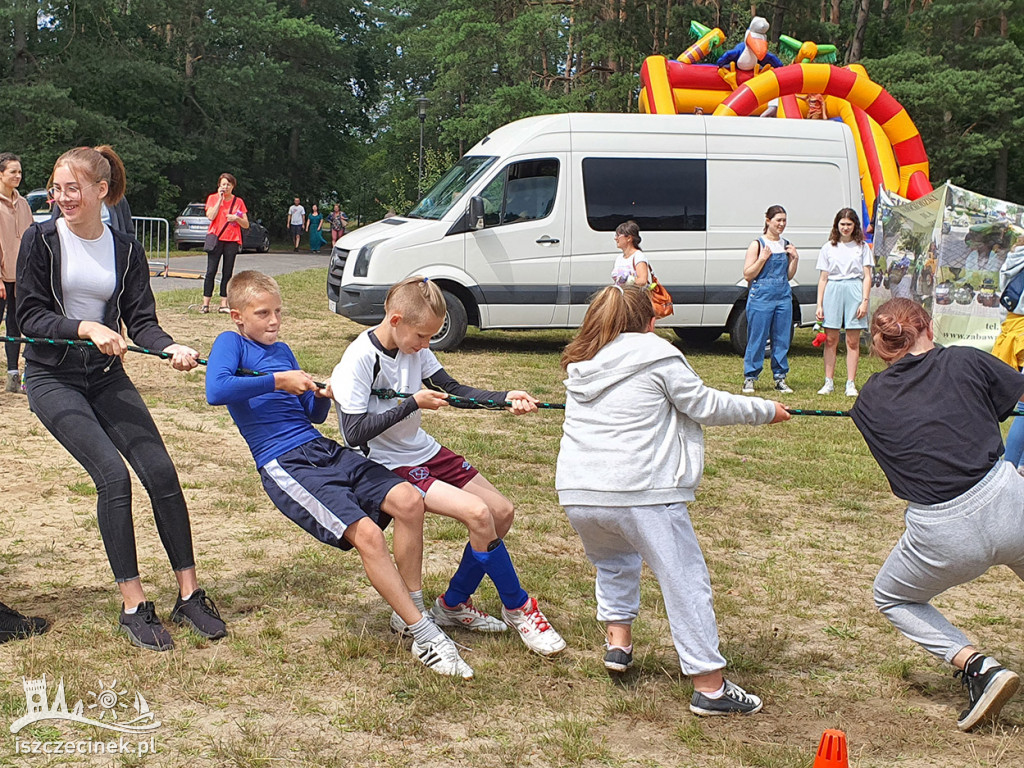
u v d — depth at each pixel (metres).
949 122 36.78
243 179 44.19
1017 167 42.62
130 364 10.84
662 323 13.37
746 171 13.42
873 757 3.51
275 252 38.12
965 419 3.72
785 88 15.73
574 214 12.93
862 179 15.95
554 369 11.78
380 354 4.09
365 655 4.12
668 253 13.20
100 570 5.00
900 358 3.93
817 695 3.99
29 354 4.29
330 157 49.19
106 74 35.66
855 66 16.48
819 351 14.43
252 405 4.17
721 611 4.84
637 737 3.58
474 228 12.72
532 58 38.38
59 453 7.16
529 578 5.11
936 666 4.32
